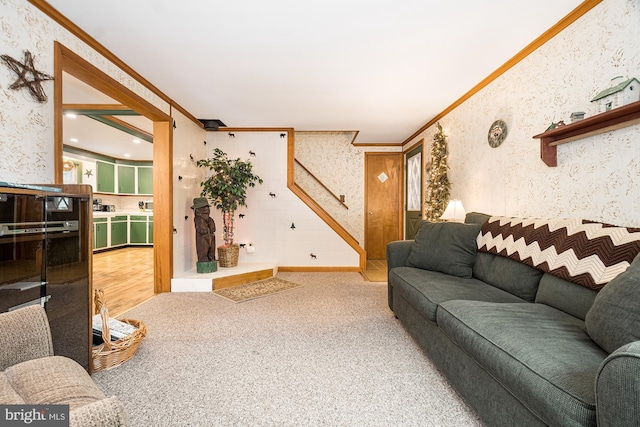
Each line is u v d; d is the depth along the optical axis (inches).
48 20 68.8
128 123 159.0
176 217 138.3
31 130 64.9
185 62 96.0
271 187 177.3
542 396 35.1
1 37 58.6
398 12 71.0
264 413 54.7
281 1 67.0
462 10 70.5
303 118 157.5
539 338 44.5
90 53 82.4
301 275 166.2
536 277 68.7
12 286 49.9
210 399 58.5
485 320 51.9
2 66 58.9
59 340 57.3
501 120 100.5
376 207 222.2
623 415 26.1
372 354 76.9
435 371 69.4
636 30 58.9
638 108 53.4
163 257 131.3
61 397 29.4
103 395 32.6
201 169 167.6
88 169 247.0
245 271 148.8
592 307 44.8
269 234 177.6
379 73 103.4
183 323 96.1
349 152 220.8
